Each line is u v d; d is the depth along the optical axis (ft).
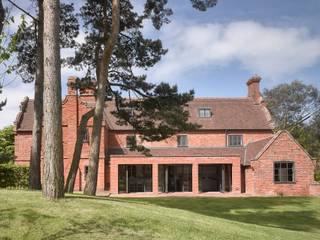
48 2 45.73
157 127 79.82
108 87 78.02
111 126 153.17
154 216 44.19
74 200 45.21
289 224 77.36
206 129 155.53
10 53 28.40
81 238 35.29
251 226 53.72
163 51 78.28
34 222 37.22
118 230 38.22
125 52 77.56
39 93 67.31
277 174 135.44
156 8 77.82
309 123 253.65
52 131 44.78
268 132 157.79
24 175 98.63
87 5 76.02
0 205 40.50
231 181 145.69
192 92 78.43
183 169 153.48
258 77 170.19
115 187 138.10
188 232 41.27
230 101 168.14
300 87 264.72
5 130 172.24
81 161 142.10
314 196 130.82
